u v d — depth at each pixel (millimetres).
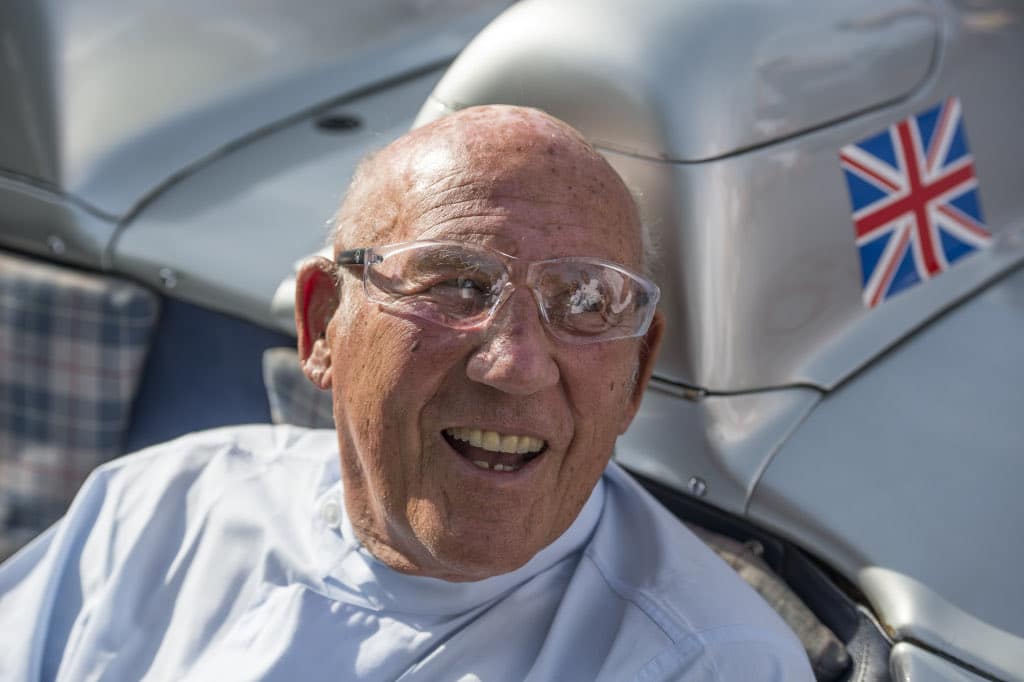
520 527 1346
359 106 2420
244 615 1582
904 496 1589
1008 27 2012
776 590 1579
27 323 2172
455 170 1355
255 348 2094
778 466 1596
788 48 1647
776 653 1429
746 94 1594
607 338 1350
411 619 1504
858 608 1552
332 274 1500
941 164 1862
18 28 2238
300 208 2119
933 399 1714
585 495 1414
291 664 1517
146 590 1646
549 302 1322
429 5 2641
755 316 1621
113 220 2143
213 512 1665
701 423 1621
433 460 1350
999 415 1700
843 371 1709
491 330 1307
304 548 1600
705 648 1409
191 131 2252
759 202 1605
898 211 1796
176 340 2164
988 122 1954
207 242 2084
